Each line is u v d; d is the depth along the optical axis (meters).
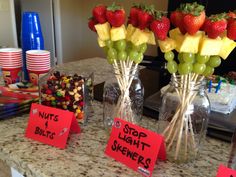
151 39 0.64
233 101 0.91
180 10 0.56
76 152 0.68
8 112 0.85
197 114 0.65
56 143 0.70
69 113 0.71
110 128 0.77
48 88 0.80
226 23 0.54
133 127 0.64
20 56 1.13
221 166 0.52
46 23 3.45
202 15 0.53
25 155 0.66
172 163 0.65
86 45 3.77
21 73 1.15
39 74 1.08
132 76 0.73
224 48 0.57
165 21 0.57
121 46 0.66
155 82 1.25
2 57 1.09
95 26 0.65
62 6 3.39
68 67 1.52
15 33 2.97
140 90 0.78
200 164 0.65
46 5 3.35
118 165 0.63
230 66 1.53
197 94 0.64
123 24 0.64
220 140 0.77
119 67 0.71
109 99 0.77
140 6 0.62
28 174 0.63
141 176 0.60
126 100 0.75
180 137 0.66
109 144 0.67
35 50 1.15
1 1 2.78
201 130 0.67
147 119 0.88
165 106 0.67
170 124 0.67
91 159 0.65
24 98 0.92
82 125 0.82
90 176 0.59
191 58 0.57
